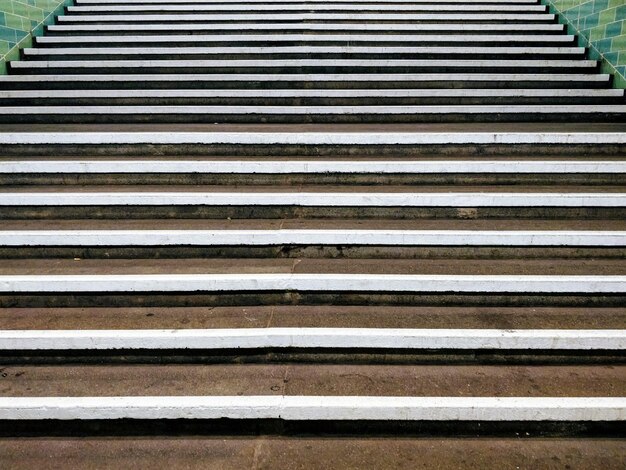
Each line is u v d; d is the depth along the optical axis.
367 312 2.56
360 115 4.35
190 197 3.15
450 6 6.36
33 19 5.77
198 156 3.72
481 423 2.03
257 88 4.87
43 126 4.18
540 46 5.68
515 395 2.08
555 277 2.59
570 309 2.57
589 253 2.85
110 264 2.83
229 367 2.33
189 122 4.39
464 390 2.13
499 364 2.33
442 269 2.72
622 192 3.15
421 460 1.91
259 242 2.89
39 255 2.92
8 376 2.25
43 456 1.96
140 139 3.72
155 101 4.56
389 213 3.16
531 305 2.61
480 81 4.84
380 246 2.89
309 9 6.37
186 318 2.51
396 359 2.35
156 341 2.33
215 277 2.61
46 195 3.15
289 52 5.39
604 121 4.32
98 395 2.11
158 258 2.92
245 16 6.16
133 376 2.25
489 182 3.40
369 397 2.08
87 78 4.86
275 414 2.04
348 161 3.44
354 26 5.88
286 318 2.49
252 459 1.93
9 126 4.18
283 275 2.64
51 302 2.64
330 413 2.03
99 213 3.18
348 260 2.87
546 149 3.65
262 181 3.45
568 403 2.01
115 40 5.73
